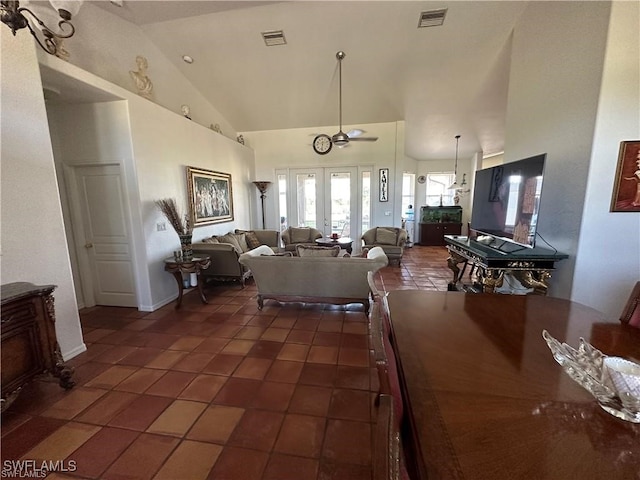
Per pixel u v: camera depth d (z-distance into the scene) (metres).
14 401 1.99
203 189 4.75
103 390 2.12
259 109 5.87
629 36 2.13
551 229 2.83
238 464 1.53
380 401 0.70
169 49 4.25
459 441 0.74
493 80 4.45
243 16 3.60
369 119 6.18
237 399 2.02
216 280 4.87
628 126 2.24
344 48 4.14
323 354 2.60
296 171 6.90
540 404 0.86
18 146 2.11
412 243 8.83
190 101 5.01
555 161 2.75
